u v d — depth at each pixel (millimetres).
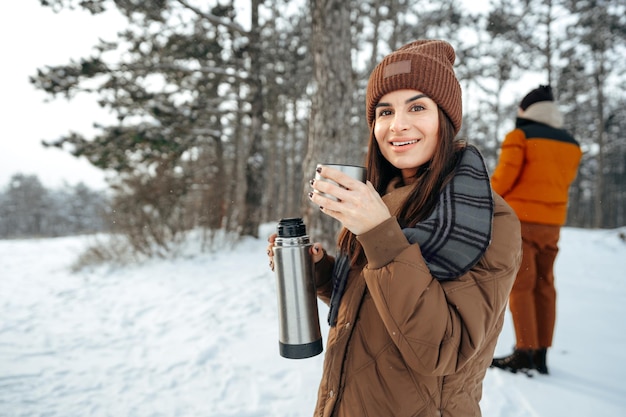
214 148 10328
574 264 6855
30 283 6207
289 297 975
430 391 845
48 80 7164
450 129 979
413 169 1041
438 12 12688
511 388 2363
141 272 6449
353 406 902
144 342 3689
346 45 4762
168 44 8266
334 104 4707
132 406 2553
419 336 726
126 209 7449
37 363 3230
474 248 771
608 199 36062
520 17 13945
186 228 8070
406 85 945
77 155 7594
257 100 9102
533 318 2518
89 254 7539
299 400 2520
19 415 2455
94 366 3172
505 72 15977
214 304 4645
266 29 10859
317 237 4590
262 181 9156
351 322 948
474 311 748
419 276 728
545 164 2436
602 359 2770
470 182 848
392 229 750
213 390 2711
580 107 19828
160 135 7617
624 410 2133
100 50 7523
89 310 4750
